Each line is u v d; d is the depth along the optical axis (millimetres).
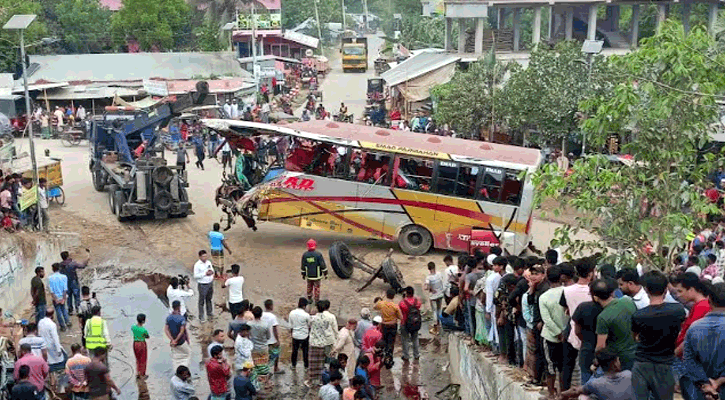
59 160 32344
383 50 81375
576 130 35250
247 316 17391
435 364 18484
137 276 24375
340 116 49656
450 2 49844
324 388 14617
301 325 17750
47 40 43875
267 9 77812
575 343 11094
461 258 17797
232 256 26109
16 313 21266
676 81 14273
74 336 19625
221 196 27219
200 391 16938
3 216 24281
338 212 26109
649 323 9031
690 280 10055
